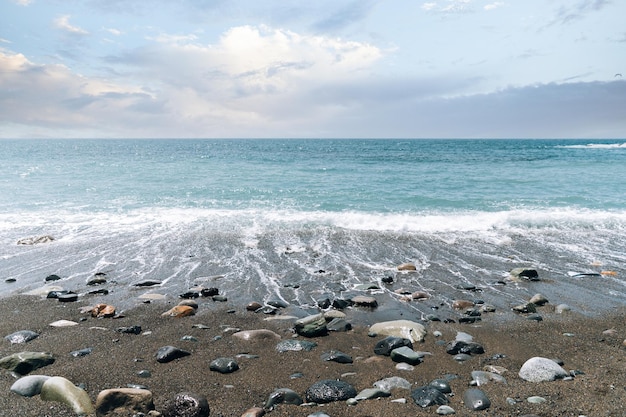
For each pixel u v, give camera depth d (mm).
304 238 12320
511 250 11375
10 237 12195
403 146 93312
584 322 6961
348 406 4441
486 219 14633
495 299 8055
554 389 4738
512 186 22406
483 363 5508
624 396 4547
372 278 9203
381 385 4859
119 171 29109
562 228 13727
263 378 5078
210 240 12000
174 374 5117
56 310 7246
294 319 7000
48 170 29594
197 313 7246
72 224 13727
